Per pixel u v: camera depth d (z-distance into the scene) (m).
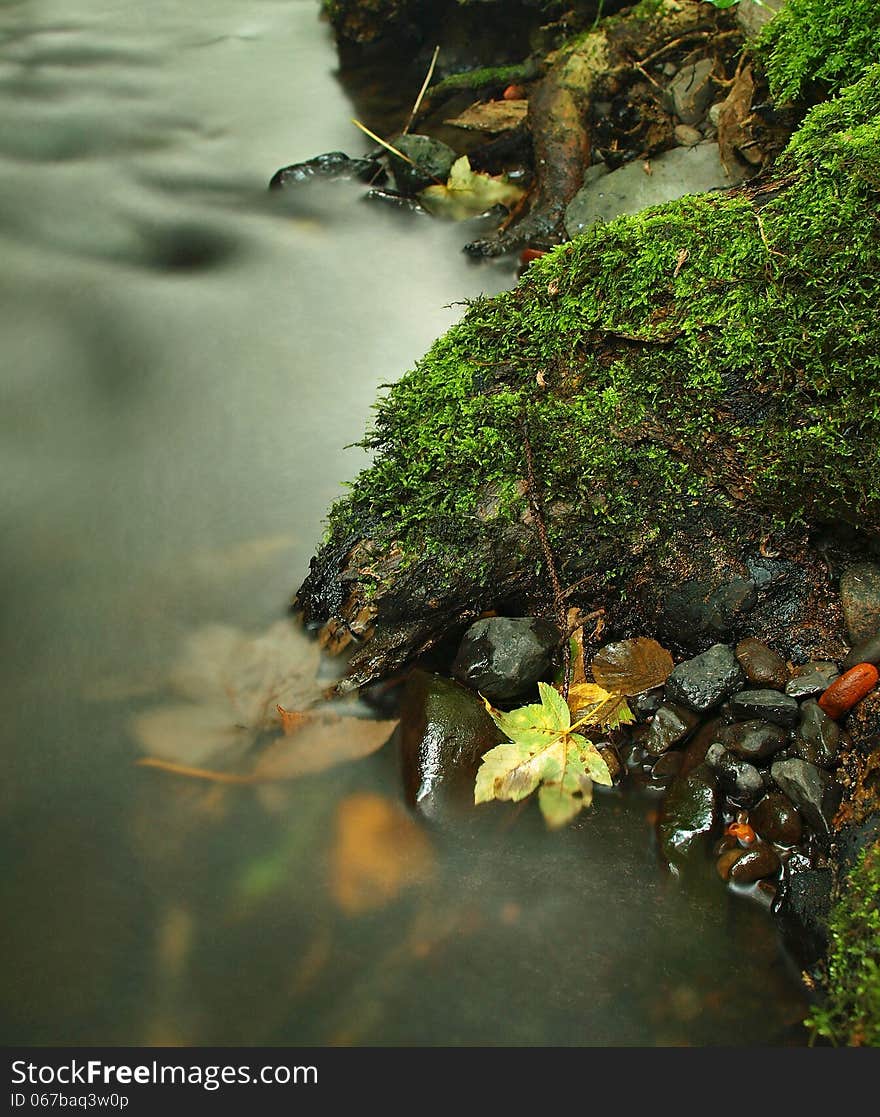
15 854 0.87
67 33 2.27
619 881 0.85
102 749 0.92
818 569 0.94
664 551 0.95
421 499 0.96
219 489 1.13
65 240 1.54
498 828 0.87
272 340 1.34
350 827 0.88
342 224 1.55
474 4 1.88
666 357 0.95
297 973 0.81
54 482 1.14
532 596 0.97
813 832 0.85
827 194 0.94
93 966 0.82
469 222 1.50
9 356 1.32
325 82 2.00
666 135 1.44
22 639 1.00
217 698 0.95
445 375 1.02
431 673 0.93
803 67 1.15
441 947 0.82
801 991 0.80
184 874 0.86
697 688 0.91
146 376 1.29
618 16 1.52
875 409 0.89
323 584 0.99
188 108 1.94
